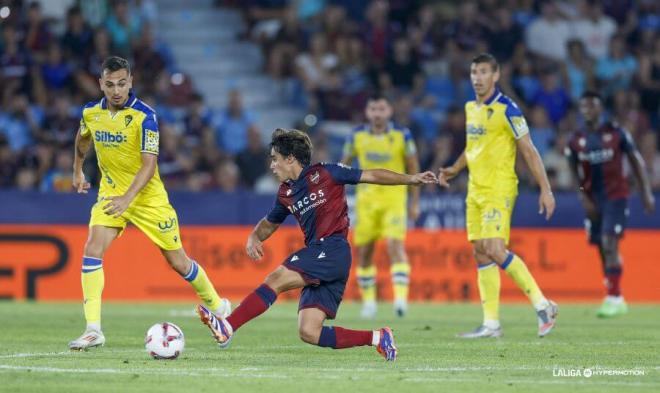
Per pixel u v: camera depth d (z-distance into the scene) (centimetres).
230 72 8044
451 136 6906
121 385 2345
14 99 6756
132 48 7369
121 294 5806
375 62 7956
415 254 5969
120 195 3253
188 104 7294
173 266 3400
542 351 3186
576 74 8025
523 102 7706
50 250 5753
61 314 4703
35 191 5762
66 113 6619
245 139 7275
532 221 6031
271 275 2778
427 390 2306
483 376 2556
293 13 7994
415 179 2823
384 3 8156
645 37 8294
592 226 5003
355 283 5950
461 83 7875
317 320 2761
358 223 4875
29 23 7169
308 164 2844
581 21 8288
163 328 2853
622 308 4850
